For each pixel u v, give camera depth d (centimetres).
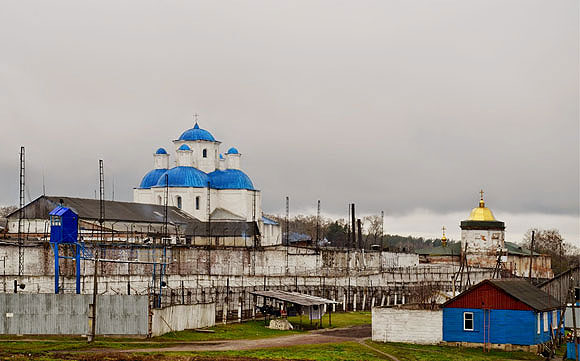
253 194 16438
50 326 7062
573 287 8112
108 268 9912
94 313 6950
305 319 9594
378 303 11412
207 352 6588
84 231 11425
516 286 7694
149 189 15750
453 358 6794
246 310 9625
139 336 7119
